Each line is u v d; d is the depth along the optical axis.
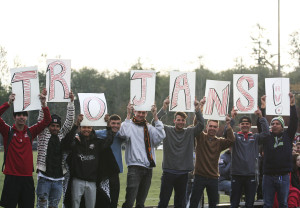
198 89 63.19
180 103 10.81
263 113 11.62
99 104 9.67
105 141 9.52
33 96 9.11
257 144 11.14
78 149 9.31
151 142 10.11
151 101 10.29
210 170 10.70
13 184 8.59
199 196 10.70
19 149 8.68
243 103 11.35
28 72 9.13
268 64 63.88
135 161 9.89
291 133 11.18
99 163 9.56
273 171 11.03
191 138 10.50
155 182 22.92
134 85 10.32
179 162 10.35
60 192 9.05
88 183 9.34
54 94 9.48
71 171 9.27
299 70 64.00
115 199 9.68
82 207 9.73
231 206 11.05
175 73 10.85
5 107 8.84
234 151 11.00
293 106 11.22
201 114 10.55
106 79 68.19
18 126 8.78
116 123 9.66
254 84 11.36
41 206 8.84
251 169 10.92
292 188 12.12
